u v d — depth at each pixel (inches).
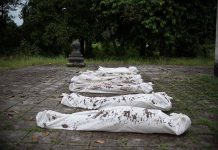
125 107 201.5
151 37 693.9
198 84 370.6
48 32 725.9
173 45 722.8
